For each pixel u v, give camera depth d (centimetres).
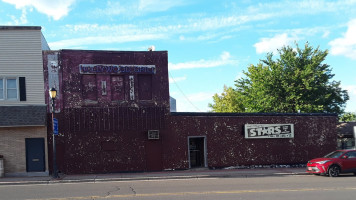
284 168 2231
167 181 1694
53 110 1759
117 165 2016
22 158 1888
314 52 3897
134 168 2038
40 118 1873
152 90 2091
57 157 1948
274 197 1169
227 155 2203
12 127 1884
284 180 1688
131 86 2055
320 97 3703
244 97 4444
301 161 2339
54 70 1970
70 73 1978
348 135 2902
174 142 2111
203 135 2169
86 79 2009
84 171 1967
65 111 1956
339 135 2898
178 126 2123
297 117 2361
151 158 2070
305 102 3659
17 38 1939
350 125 3041
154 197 1177
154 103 2083
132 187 1455
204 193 1258
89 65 1995
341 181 1623
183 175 1858
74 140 1967
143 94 2084
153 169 2066
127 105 2041
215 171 2055
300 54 3928
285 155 2312
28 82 1930
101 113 2000
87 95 2003
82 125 1969
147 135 2070
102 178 1756
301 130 2361
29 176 1870
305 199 1130
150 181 1700
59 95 1967
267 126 2273
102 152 2002
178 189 1375
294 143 2338
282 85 3703
